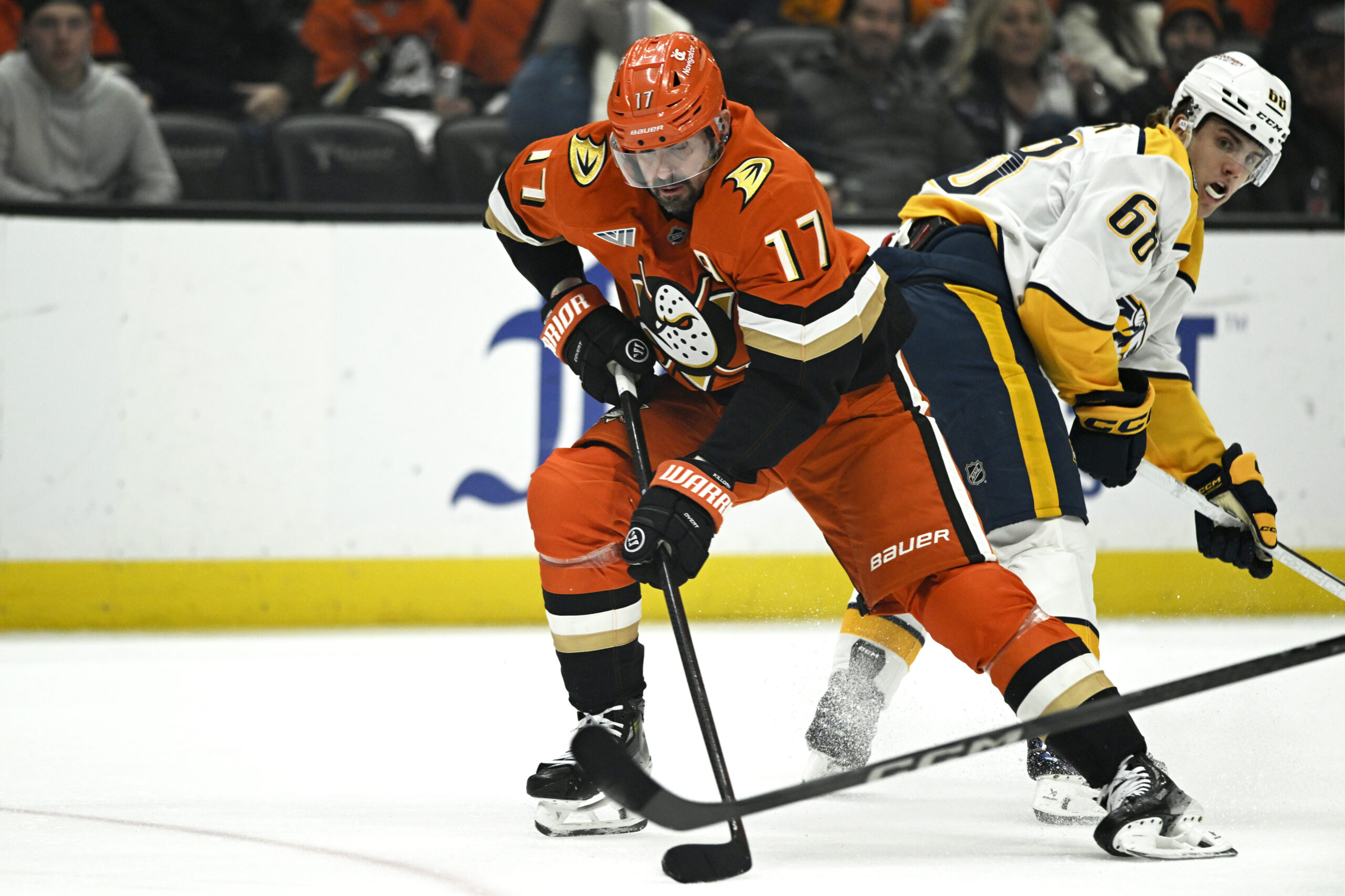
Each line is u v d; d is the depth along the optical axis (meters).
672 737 11.65
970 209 9.81
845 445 8.05
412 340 18.83
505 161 21.58
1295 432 20.20
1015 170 9.99
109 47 22.00
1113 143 9.72
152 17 22.06
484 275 18.89
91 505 18.36
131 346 18.38
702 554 7.57
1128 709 7.08
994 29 21.67
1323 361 20.20
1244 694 13.79
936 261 9.57
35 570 18.27
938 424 9.08
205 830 8.02
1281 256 20.09
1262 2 22.55
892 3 21.23
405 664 15.95
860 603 9.89
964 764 10.70
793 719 12.55
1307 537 20.23
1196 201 10.07
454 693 14.11
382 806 8.91
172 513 18.52
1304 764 10.45
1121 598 19.83
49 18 19.67
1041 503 9.02
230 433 18.59
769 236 7.31
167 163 20.69
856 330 7.54
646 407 8.70
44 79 19.86
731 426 7.53
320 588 18.81
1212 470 10.58
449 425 18.94
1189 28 22.36
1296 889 6.67
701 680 7.34
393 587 18.95
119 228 18.31
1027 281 9.50
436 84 22.78
